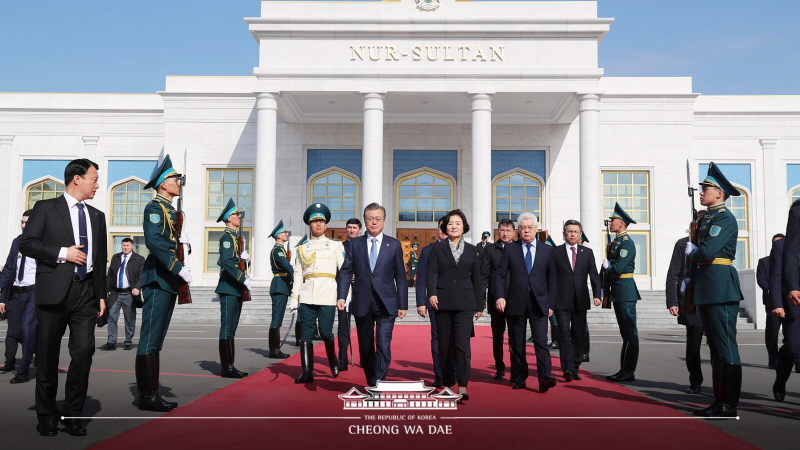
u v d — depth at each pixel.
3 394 7.28
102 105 31.45
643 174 29.28
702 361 11.12
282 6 25.89
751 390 7.77
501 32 25.05
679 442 5.02
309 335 8.10
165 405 6.26
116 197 31.06
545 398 6.96
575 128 29.44
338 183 29.55
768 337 10.12
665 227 28.75
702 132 30.23
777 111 30.00
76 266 5.46
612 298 8.52
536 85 24.91
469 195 29.31
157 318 6.38
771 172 30.00
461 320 6.86
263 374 8.88
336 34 25.16
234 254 8.72
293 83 25.00
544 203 29.23
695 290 6.30
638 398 6.99
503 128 29.44
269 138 24.91
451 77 24.98
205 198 29.41
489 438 5.10
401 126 29.56
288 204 29.28
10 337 9.04
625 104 29.19
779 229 29.86
